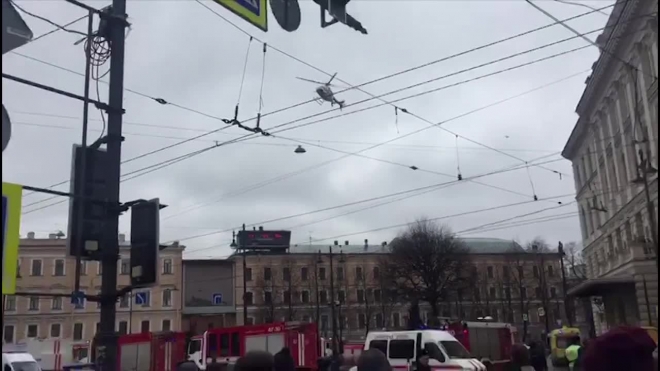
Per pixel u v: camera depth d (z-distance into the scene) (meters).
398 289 57.00
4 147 4.57
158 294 77.06
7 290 4.77
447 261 54.75
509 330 26.66
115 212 7.60
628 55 38.28
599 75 45.34
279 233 85.62
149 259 7.47
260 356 4.48
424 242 55.12
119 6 8.16
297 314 80.62
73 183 7.38
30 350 46.47
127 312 75.12
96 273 71.81
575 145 60.88
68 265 71.69
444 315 74.44
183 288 78.75
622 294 40.44
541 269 76.31
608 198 49.41
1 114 4.57
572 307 71.38
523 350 9.22
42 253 71.31
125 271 53.16
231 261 82.50
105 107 7.78
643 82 35.94
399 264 55.62
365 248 97.19
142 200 7.66
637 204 40.25
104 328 7.46
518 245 89.44
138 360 28.58
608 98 46.53
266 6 8.15
